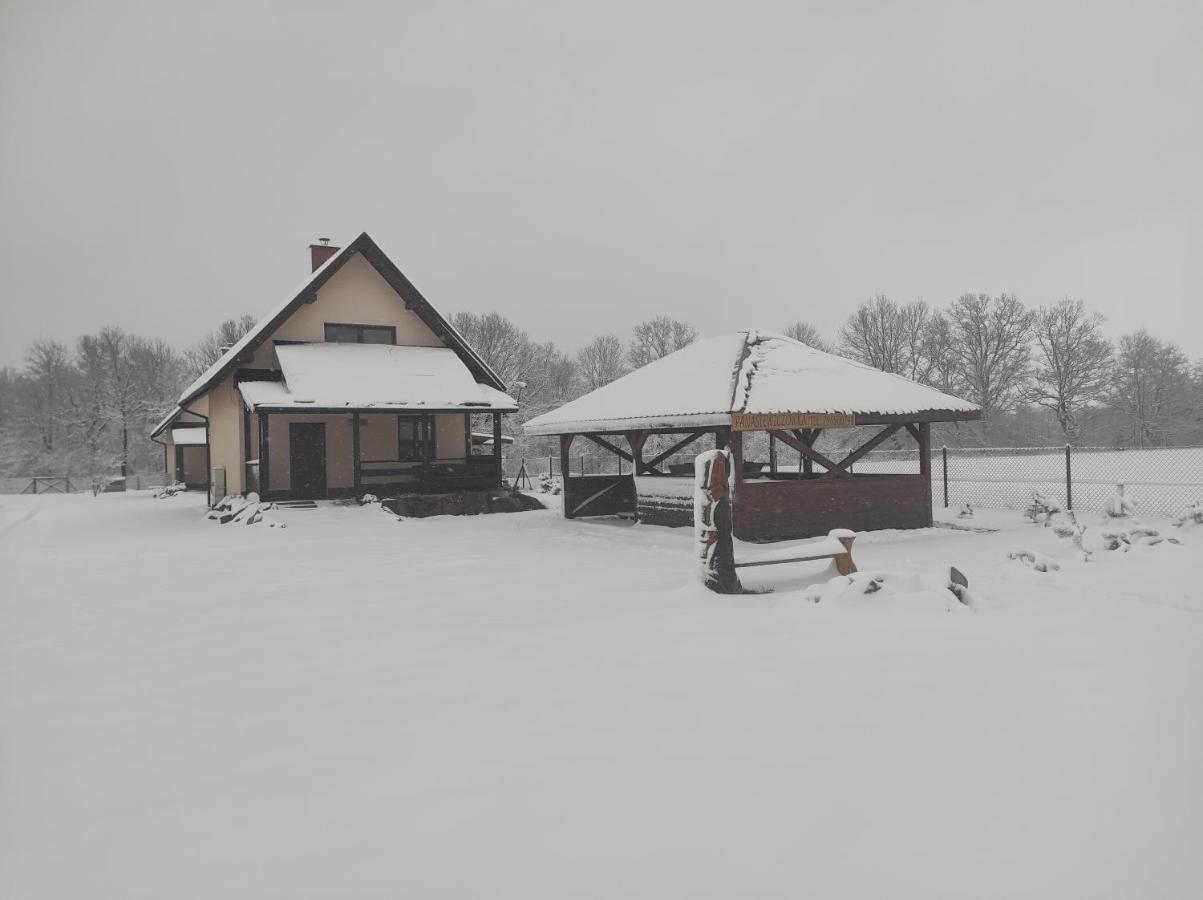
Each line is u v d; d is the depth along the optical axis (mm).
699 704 4738
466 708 4793
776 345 15727
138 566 12125
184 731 4566
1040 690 4879
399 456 24953
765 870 2904
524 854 3047
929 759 3873
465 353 26125
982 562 10180
